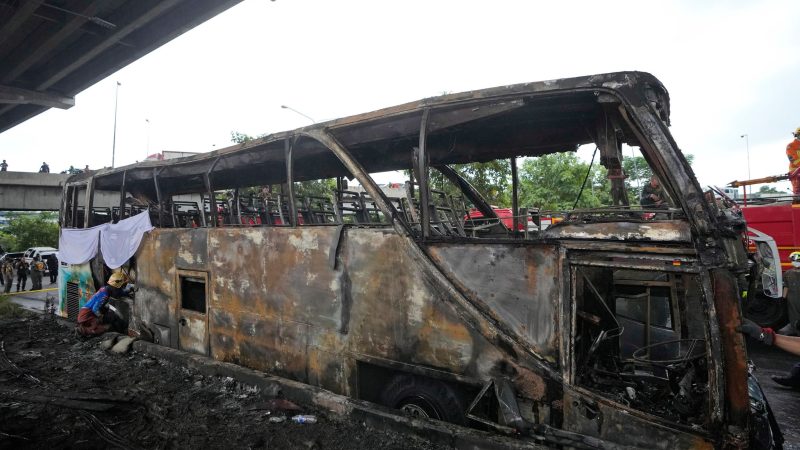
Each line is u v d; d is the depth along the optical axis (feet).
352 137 14.52
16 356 21.13
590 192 48.57
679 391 10.14
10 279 60.54
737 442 8.20
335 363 14.35
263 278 16.65
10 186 81.71
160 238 21.54
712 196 10.73
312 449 11.93
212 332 18.70
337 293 14.30
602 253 9.71
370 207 24.12
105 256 24.82
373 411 12.66
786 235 25.77
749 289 10.78
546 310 10.39
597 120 11.96
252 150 17.66
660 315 15.19
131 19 39.45
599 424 9.52
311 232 15.10
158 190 22.03
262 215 23.89
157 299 21.72
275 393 14.97
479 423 11.85
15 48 46.11
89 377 18.15
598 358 11.57
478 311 11.18
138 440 12.87
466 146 16.02
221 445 12.40
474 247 11.57
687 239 8.89
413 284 12.46
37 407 15.07
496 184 37.58
